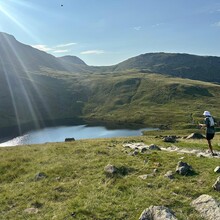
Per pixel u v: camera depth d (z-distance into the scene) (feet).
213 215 33.83
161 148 83.92
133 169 53.98
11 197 45.70
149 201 39.60
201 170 50.93
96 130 550.36
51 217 37.29
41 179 53.98
